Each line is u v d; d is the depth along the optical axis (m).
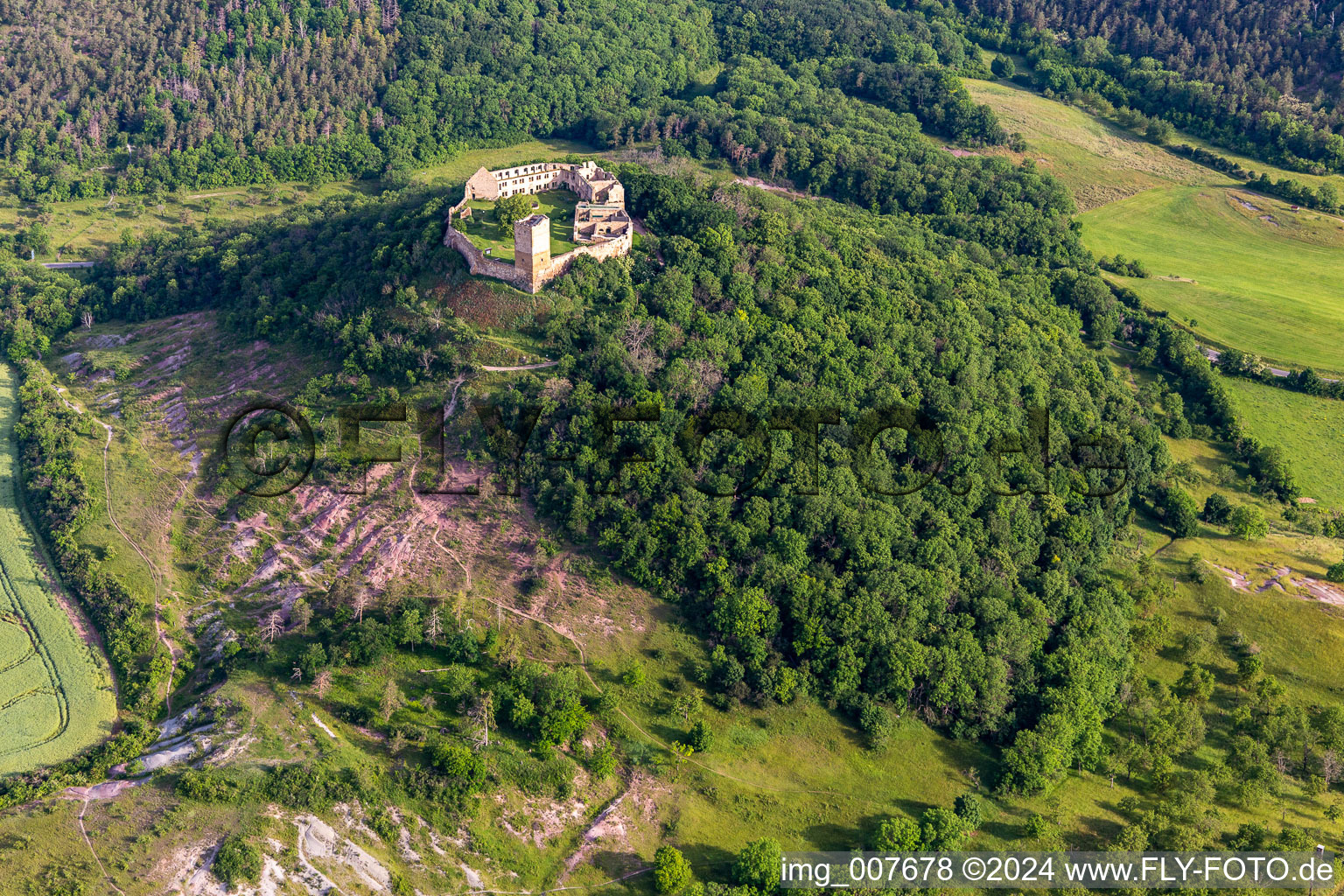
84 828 143.12
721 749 163.50
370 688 163.38
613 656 171.50
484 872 144.50
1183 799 160.62
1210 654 194.25
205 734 156.88
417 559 180.75
